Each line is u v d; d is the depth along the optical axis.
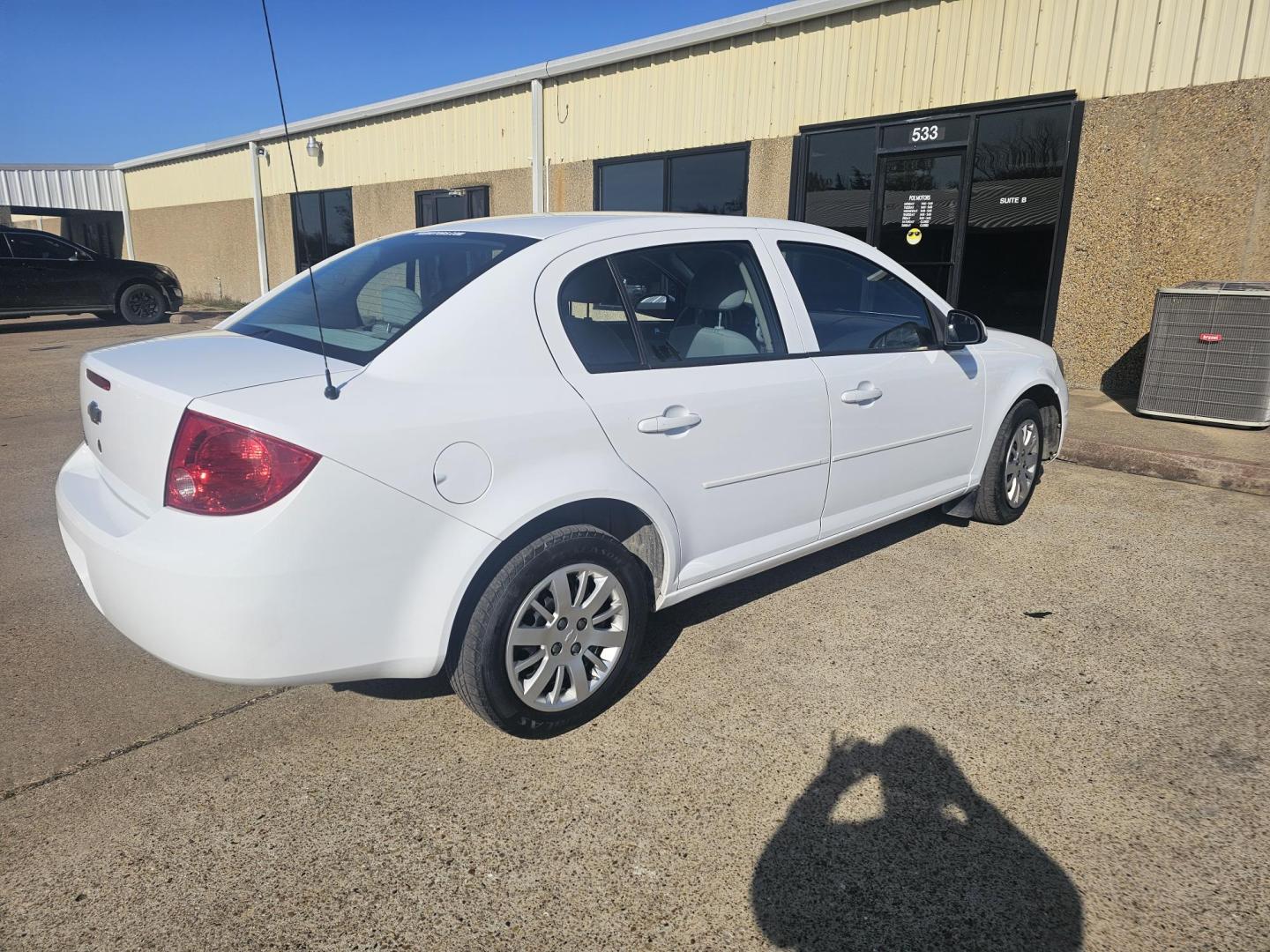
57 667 3.25
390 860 2.28
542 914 2.11
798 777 2.62
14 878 2.20
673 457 2.98
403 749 2.77
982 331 4.13
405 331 2.60
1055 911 2.12
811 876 2.23
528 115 12.36
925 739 2.82
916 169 8.76
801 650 3.42
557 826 2.41
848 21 8.94
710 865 2.27
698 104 10.34
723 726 2.89
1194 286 6.64
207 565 2.19
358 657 2.41
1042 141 7.93
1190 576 4.13
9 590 3.91
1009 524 4.87
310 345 2.76
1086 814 2.46
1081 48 7.57
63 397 8.43
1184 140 7.19
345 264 3.39
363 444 2.31
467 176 13.62
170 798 2.52
